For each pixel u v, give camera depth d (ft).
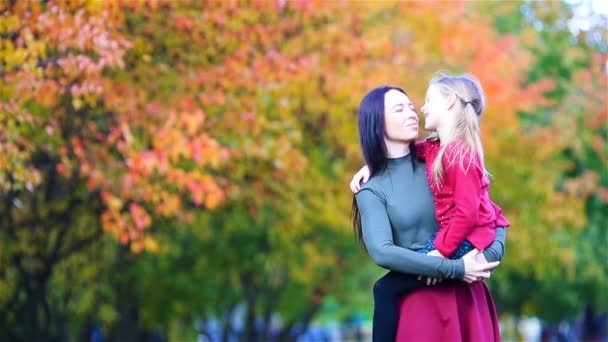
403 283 18.74
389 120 18.97
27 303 55.88
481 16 68.23
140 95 43.16
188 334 94.48
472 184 18.02
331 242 72.28
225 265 70.18
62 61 36.55
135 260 64.59
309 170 54.70
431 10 56.34
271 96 46.62
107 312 68.95
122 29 41.98
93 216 52.31
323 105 50.26
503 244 18.61
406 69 53.98
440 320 18.40
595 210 78.69
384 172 19.16
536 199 71.92
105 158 43.80
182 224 58.18
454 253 18.16
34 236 51.96
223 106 45.80
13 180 43.24
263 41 45.98
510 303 103.09
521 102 63.26
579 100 70.85
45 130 40.86
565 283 92.89
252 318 87.45
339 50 49.73
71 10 36.86
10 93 35.91
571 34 71.61
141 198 45.27
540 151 69.21
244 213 58.70
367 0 51.06
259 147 46.62
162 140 40.70
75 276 60.80
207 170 49.90
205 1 43.55
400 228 18.65
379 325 18.92
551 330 137.69
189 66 44.73
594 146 72.69
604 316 133.80
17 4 35.60
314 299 90.68
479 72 58.90
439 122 18.83
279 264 73.00
